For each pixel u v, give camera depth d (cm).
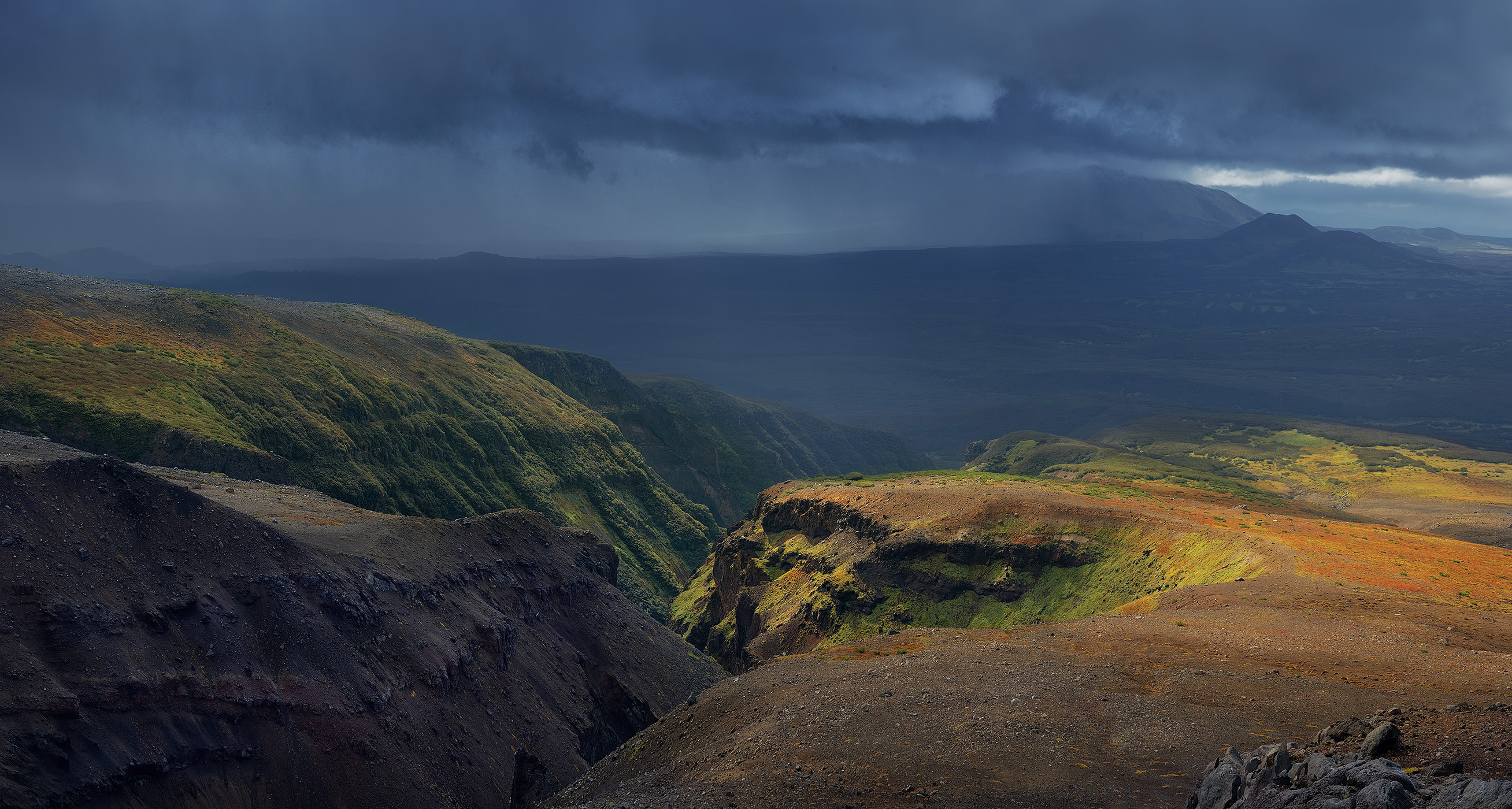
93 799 4206
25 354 18262
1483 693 4353
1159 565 11719
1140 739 3694
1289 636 6094
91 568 5119
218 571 5959
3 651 4356
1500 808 1859
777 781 3631
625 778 4669
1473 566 9262
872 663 5519
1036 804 3103
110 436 16950
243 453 17775
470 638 7975
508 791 6925
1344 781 2266
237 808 4950
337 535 8125
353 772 5706
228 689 5325
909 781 3444
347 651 6400
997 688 4556
